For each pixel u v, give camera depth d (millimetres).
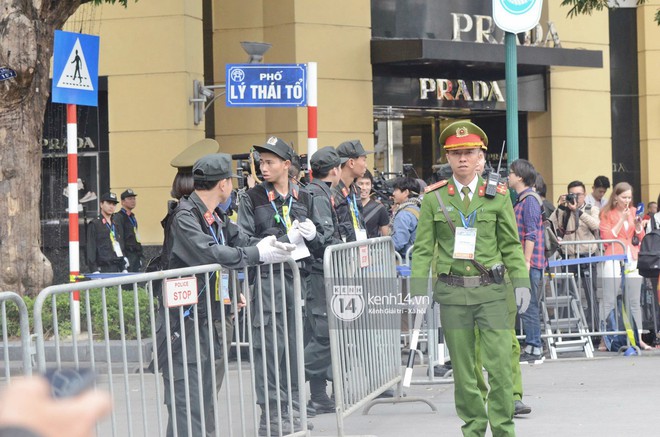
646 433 15523
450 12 44531
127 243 33688
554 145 47594
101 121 39719
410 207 23781
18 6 24969
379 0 43156
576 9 41344
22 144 25547
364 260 16141
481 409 13953
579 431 15812
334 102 41281
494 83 45219
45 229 39781
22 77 24953
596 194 34094
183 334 11438
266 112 41531
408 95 43250
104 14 38875
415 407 18594
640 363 24172
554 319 25656
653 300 26453
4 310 9305
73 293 9984
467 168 13812
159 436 11102
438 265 13969
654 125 54000
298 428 14469
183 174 14336
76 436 2688
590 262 25875
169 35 38406
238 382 12562
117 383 10617
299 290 13781
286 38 41031
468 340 13859
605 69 49250
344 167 18406
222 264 12188
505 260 13930
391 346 17531
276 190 16016
